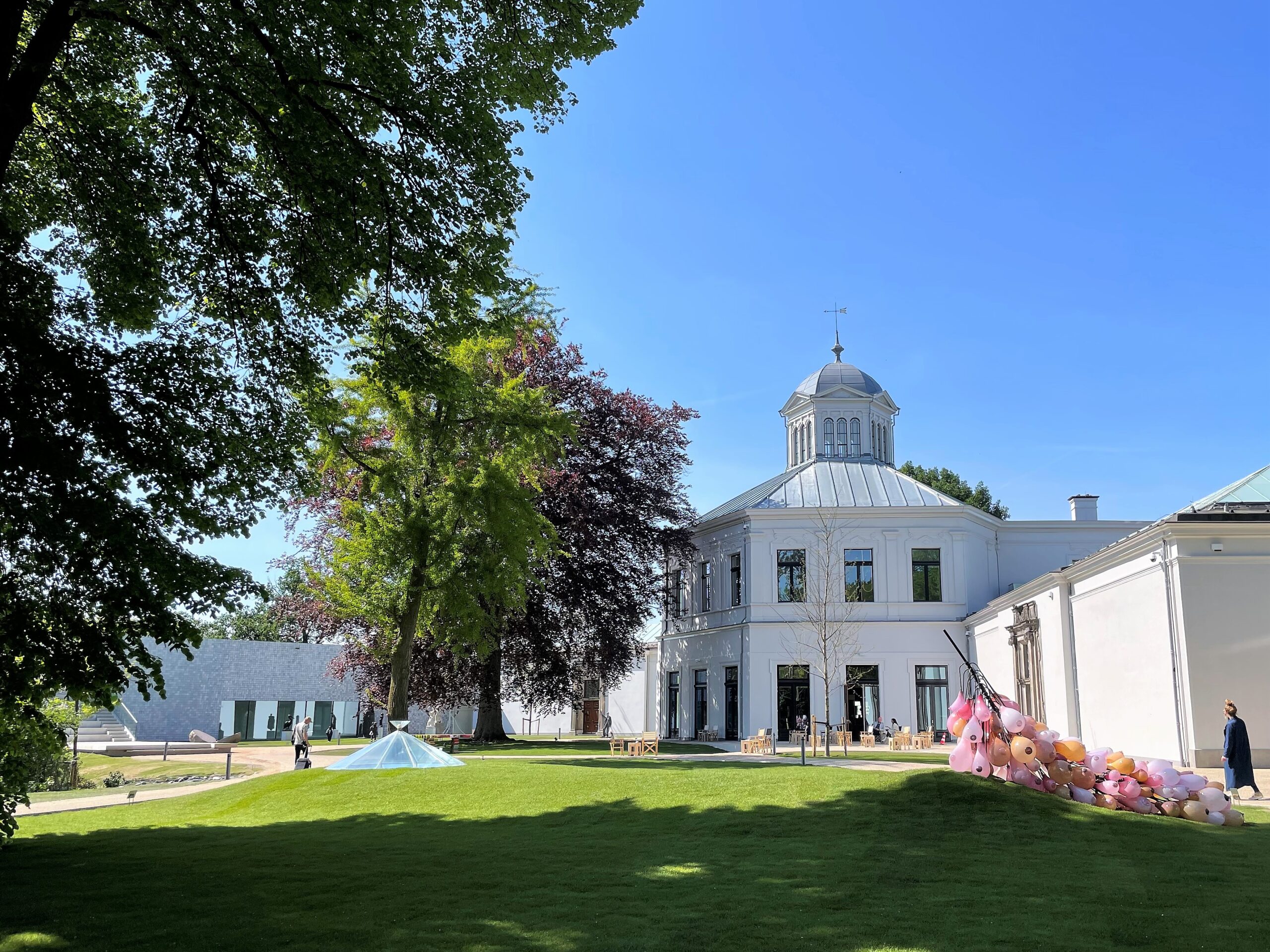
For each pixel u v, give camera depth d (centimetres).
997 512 6875
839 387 4591
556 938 676
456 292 1334
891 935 666
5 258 1073
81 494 1009
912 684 3800
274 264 1334
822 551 3894
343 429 2200
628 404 3781
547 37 1245
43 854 1159
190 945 679
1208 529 2008
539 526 2512
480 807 1502
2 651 997
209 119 1228
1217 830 1134
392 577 2438
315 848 1173
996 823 1089
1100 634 2388
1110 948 627
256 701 4925
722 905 773
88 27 1203
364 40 1108
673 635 4475
